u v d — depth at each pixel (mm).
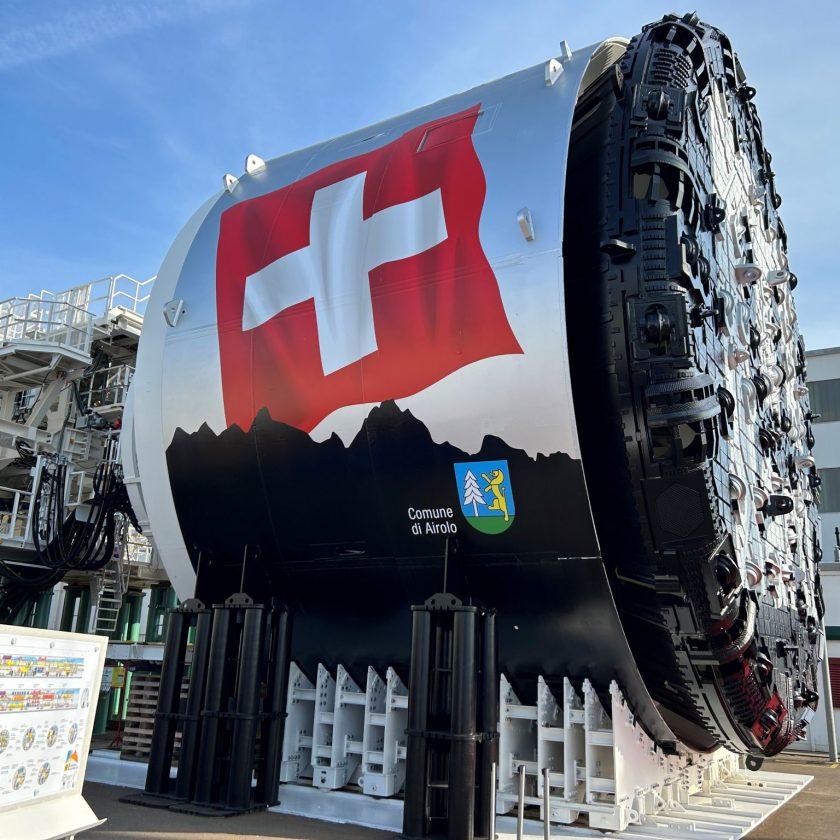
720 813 9180
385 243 8195
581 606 7418
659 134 7074
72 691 5797
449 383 7496
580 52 8758
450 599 7238
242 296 9086
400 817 7594
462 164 8062
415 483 7742
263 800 8109
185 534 9430
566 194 7668
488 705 7125
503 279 7359
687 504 6527
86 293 19672
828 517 29531
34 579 15430
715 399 6637
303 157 10250
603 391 6980
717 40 9266
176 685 8695
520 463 7211
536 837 7051
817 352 30703
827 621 21719
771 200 11906
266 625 8445
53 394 18578
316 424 8211
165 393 9328
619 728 7324
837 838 8266
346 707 8766
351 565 8422
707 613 6676
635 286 6734
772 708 7992
